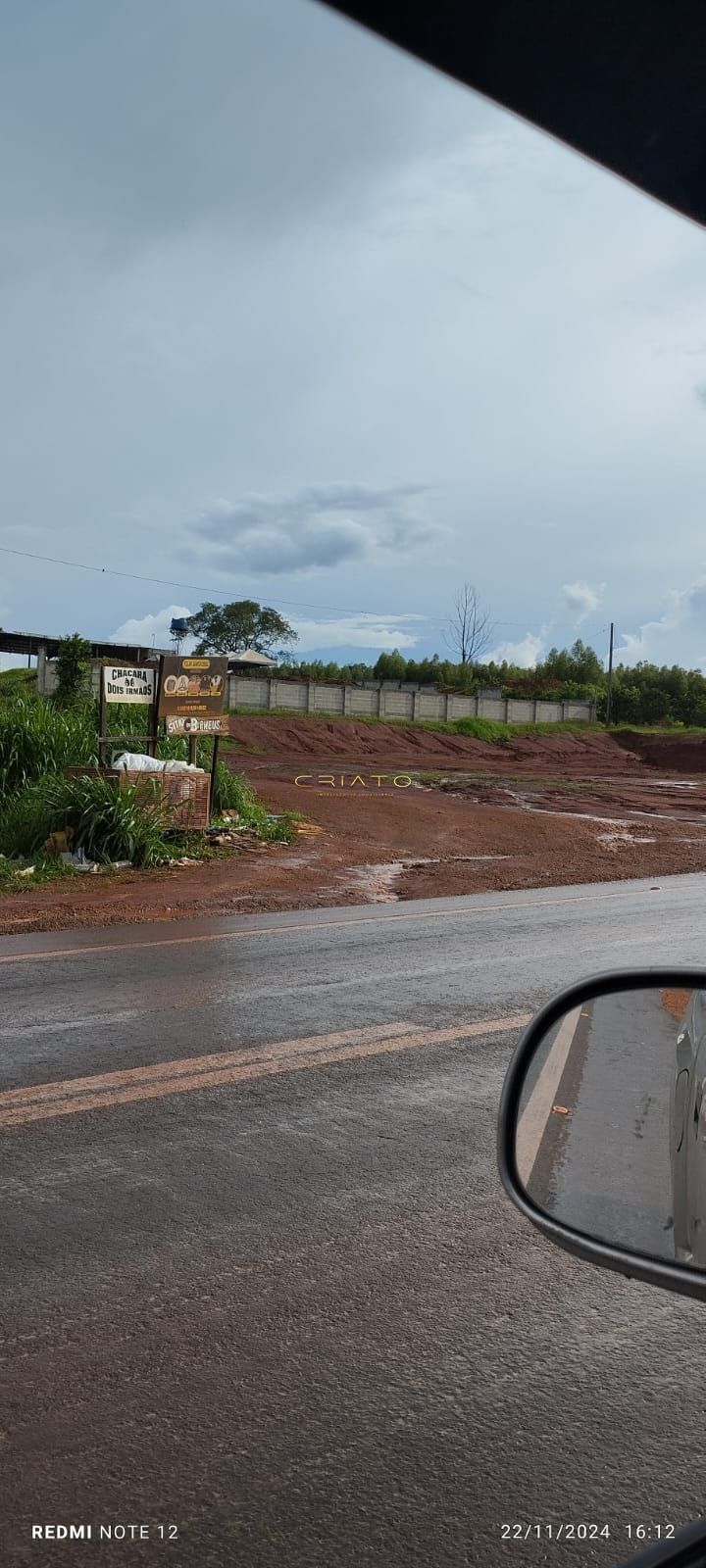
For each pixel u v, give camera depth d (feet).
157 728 55.42
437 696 223.51
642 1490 8.01
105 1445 8.39
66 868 43.83
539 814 79.51
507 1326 10.41
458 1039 20.62
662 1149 4.82
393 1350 9.90
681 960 28.25
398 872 48.93
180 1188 13.44
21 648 209.97
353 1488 7.95
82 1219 12.48
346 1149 14.93
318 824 63.41
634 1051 5.04
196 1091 17.28
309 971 26.53
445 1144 15.17
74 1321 10.23
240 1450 8.36
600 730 225.56
